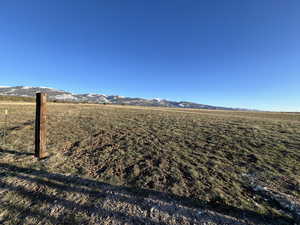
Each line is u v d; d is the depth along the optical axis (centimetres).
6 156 614
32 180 457
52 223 315
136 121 1514
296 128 1255
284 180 472
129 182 462
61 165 559
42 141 611
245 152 698
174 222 320
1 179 458
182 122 1493
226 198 391
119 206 363
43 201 374
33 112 2041
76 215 335
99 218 329
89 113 2114
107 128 1151
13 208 351
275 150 718
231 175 504
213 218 329
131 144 805
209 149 740
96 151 704
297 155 657
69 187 431
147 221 322
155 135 984
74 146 761
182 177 489
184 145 798
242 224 314
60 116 1686
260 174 509
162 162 597
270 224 314
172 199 389
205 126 1287
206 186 443
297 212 342
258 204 371
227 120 1728
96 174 505
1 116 1570
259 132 1062
